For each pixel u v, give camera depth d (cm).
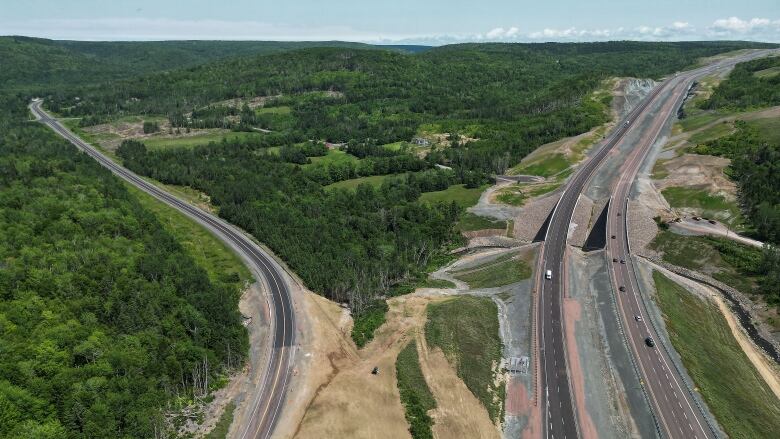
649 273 16088
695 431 10112
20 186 17788
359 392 11125
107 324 11738
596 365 11931
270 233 18762
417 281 16525
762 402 11494
